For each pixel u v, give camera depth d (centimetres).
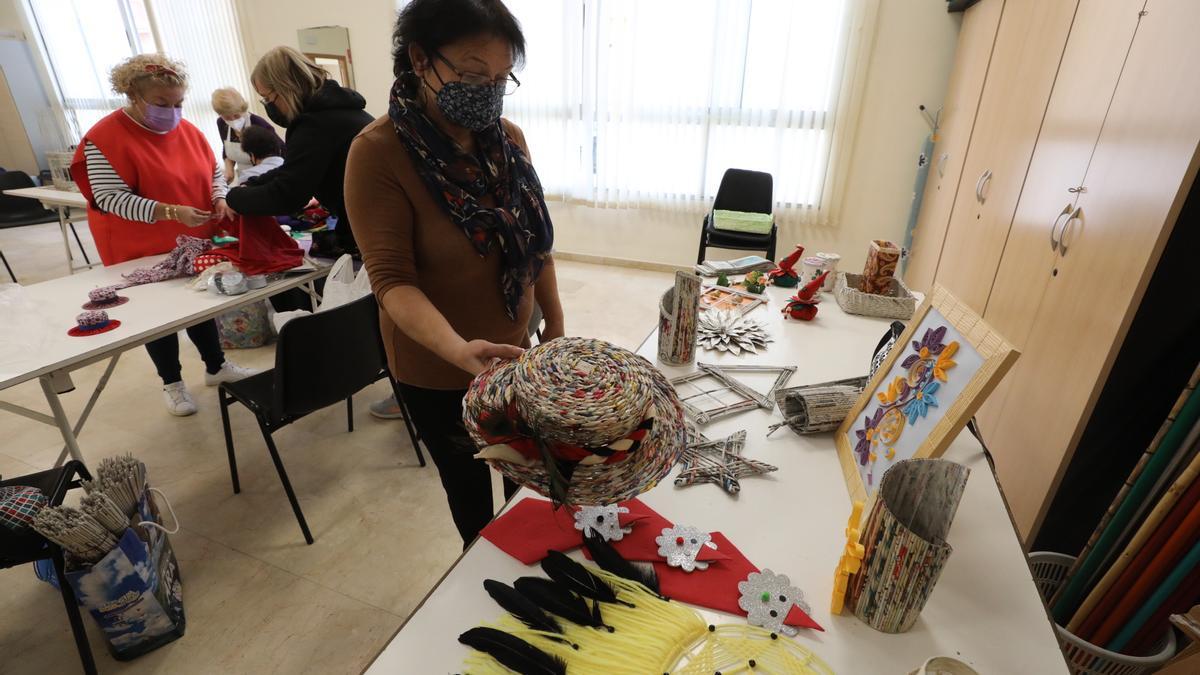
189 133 234
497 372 75
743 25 364
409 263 102
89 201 210
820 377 134
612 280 433
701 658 67
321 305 220
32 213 397
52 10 576
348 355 180
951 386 85
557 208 467
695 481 97
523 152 119
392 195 98
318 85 192
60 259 447
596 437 62
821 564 81
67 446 156
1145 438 143
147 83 204
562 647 67
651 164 422
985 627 72
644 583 76
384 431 246
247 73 545
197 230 237
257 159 307
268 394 185
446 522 196
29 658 148
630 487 65
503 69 94
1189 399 117
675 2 372
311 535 187
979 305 227
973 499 95
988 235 227
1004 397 193
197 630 155
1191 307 128
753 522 89
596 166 436
